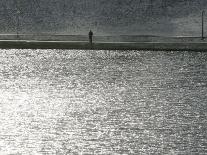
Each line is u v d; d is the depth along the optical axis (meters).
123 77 47.41
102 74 48.41
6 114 39.38
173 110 39.47
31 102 41.78
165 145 33.53
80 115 39.00
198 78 46.59
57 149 33.47
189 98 41.91
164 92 43.44
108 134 35.41
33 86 45.41
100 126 36.81
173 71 48.62
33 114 39.31
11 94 43.53
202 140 34.06
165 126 36.47
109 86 45.22
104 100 42.03
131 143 34.09
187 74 47.69
